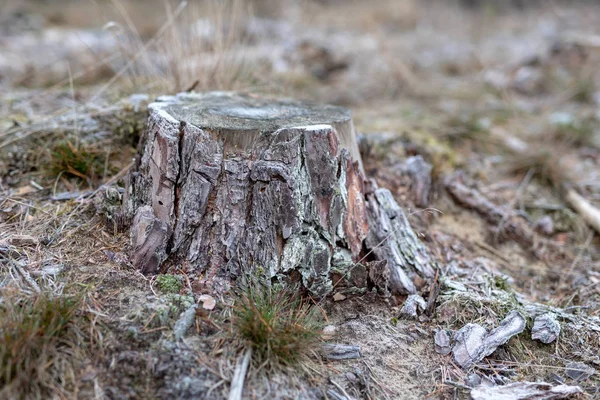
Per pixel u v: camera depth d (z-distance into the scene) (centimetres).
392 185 311
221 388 189
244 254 223
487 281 265
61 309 196
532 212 346
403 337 227
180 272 227
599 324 245
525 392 205
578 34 686
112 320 202
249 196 223
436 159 361
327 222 227
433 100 511
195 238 226
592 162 409
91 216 256
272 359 201
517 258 308
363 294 243
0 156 288
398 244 253
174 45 356
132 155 307
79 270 223
